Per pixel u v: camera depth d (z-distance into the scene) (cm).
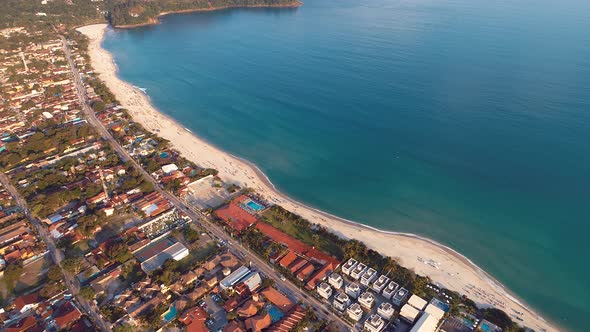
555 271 13350
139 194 16675
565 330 11338
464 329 11044
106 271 12788
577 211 15788
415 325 10688
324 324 11112
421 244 14588
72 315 10994
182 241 14225
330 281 12488
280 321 10912
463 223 15562
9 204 16038
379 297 12156
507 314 11706
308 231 15000
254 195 17162
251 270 12950
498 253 14125
